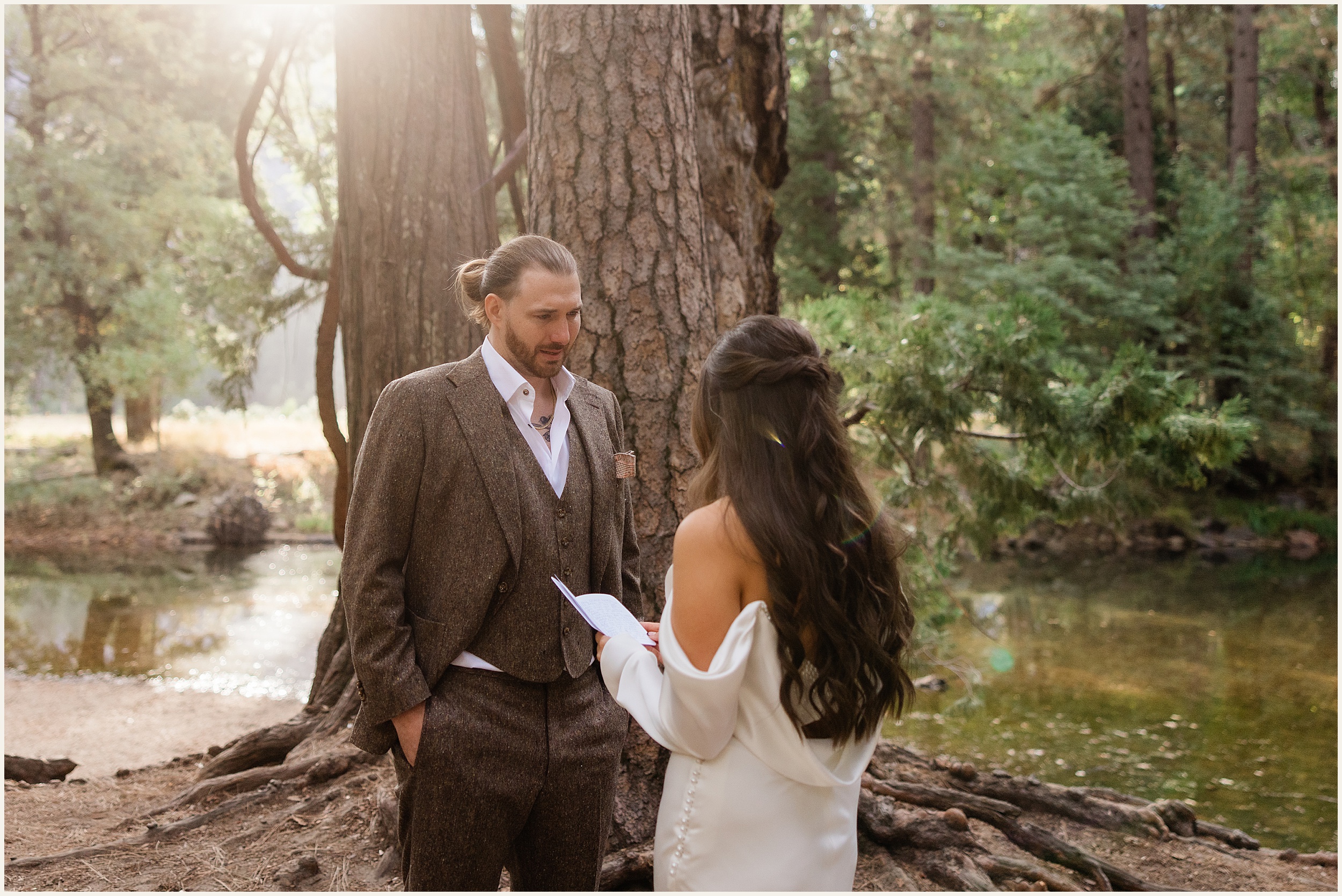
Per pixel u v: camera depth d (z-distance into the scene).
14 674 7.69
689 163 2.99
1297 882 3.18
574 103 2.91
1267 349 16.52
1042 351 4.73
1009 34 21.47
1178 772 5.57
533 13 3.05
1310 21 17.52
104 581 11.98
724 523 1.42
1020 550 14.95
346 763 3.28
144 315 16.03
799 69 16.88
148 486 16.33
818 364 1.48
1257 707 6.95
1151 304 16.03
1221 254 16.48
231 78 16.52
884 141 17.66
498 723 1.76
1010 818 3.23
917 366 4.62
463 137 3.67
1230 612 10.36
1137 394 4.54
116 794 3.65
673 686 1.40
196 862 2.72
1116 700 7.12
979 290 15.41
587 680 1.92
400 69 3.56
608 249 2.86
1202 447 4.57
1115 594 11.38
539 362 1.86
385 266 3.57
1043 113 18.00
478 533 1.78
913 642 5.14
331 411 3.87
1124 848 3.34
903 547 1.53
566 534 1.87
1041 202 16.44
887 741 3.86
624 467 2.04
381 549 1.75
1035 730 6.40
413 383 1.82
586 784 1.86
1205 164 20.47
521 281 1.83
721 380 1.48
